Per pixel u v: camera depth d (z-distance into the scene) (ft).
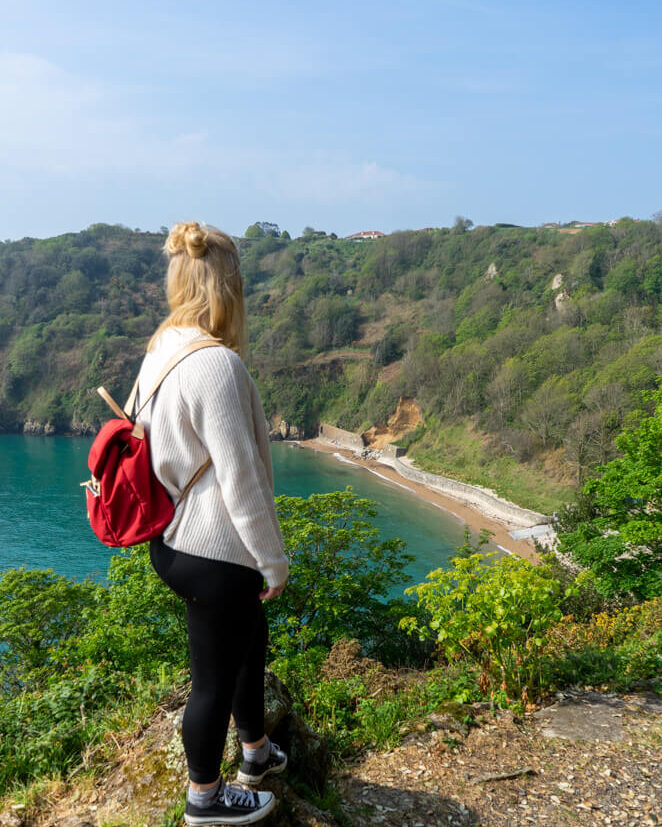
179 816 6.78
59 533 174.81
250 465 5.09
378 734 11.52
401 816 8.83
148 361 5.72
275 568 5.28
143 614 50.31
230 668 5.88
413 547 165.07
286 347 433.48
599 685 14.42
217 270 5.63
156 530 5.36
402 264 506.48
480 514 204.23
